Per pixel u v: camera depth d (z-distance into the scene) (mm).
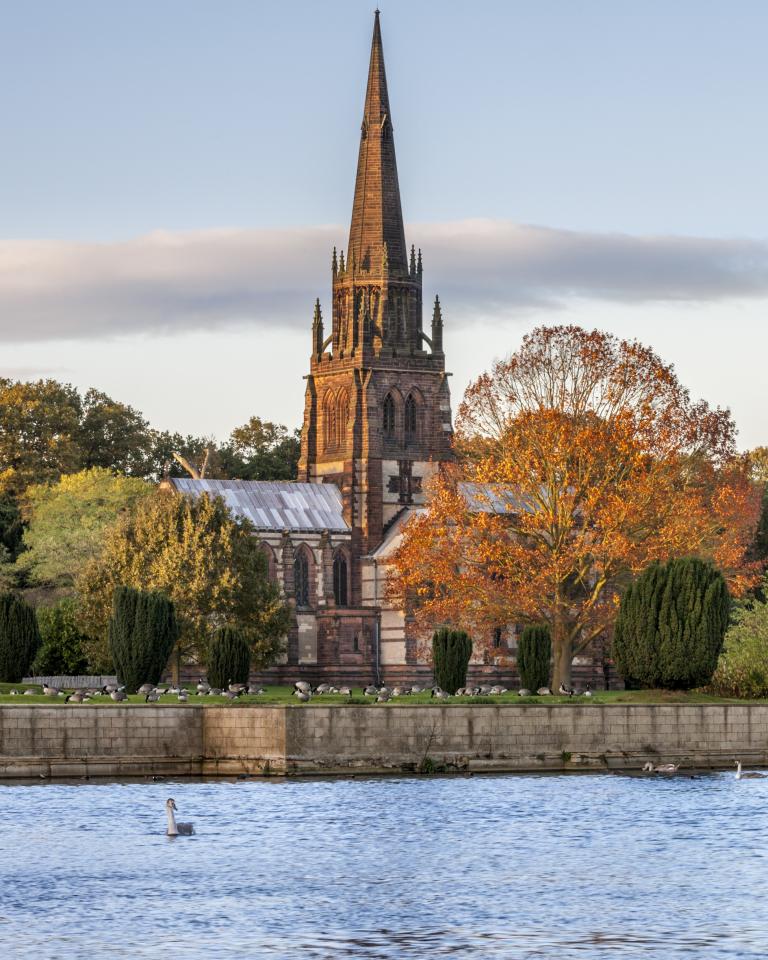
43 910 88312
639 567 180750
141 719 131375
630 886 94000
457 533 192000
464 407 196375
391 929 85062
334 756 133000
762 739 145125
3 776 128500
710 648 155625
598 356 191500
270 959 79812
